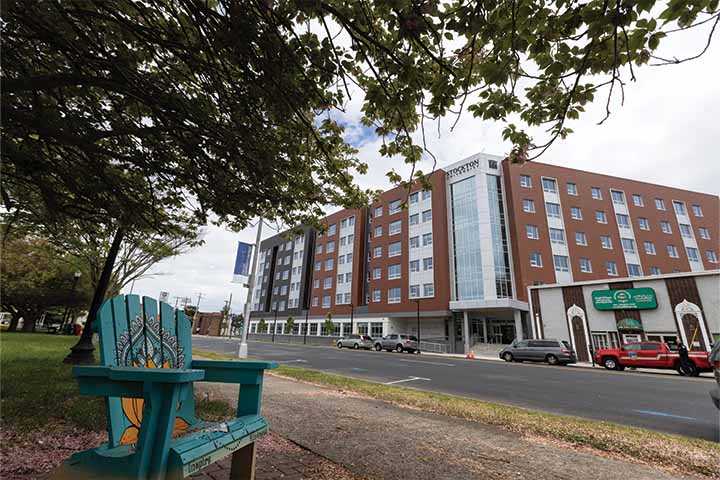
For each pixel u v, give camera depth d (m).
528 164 36.47
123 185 5.09
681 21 2.21
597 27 2.32
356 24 2.95
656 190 40.22
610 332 24.25
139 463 1.39
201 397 5.35
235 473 2.14
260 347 27.95
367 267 47.16
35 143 3.94
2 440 3.00
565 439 4.37
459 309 33.19
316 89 3.19
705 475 3.35
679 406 7.79
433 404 6.22
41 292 27.33
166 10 3.40
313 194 5.43
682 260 38.47
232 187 4.73
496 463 3.39
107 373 1.53
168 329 2.47
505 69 2.62
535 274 33.12
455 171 39.03
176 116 3.88
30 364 7.44
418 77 2.87
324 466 3.04
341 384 8.31
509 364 18.95
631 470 3.37
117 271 11.84
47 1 2.90
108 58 3.38
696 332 21.11
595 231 36.25
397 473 2.98
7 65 3.27
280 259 63.91
